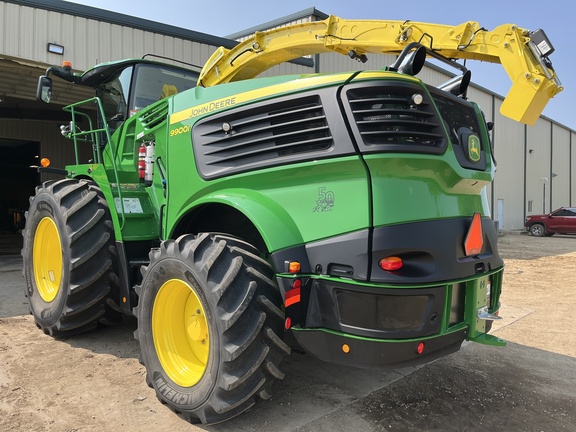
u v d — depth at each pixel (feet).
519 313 19.13
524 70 9.84
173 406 8.98
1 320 15.37
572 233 66.95
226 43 33.99
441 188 8.50
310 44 13.26
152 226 12.17
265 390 8.53
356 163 7.93
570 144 112.78
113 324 14.24
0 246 39.83
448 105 9.32
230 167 9.58
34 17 26.07
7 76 31.27
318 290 8.32
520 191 89.97
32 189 64.44
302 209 8.59
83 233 11.76
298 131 8.62
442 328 8.36
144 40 30.04
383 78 8.04
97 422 8.77
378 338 7.77
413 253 7.94
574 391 11.23
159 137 11.80
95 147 15.28
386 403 10.07
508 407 10.21
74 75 15.03
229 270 8.30
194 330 9.28
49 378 10.69
